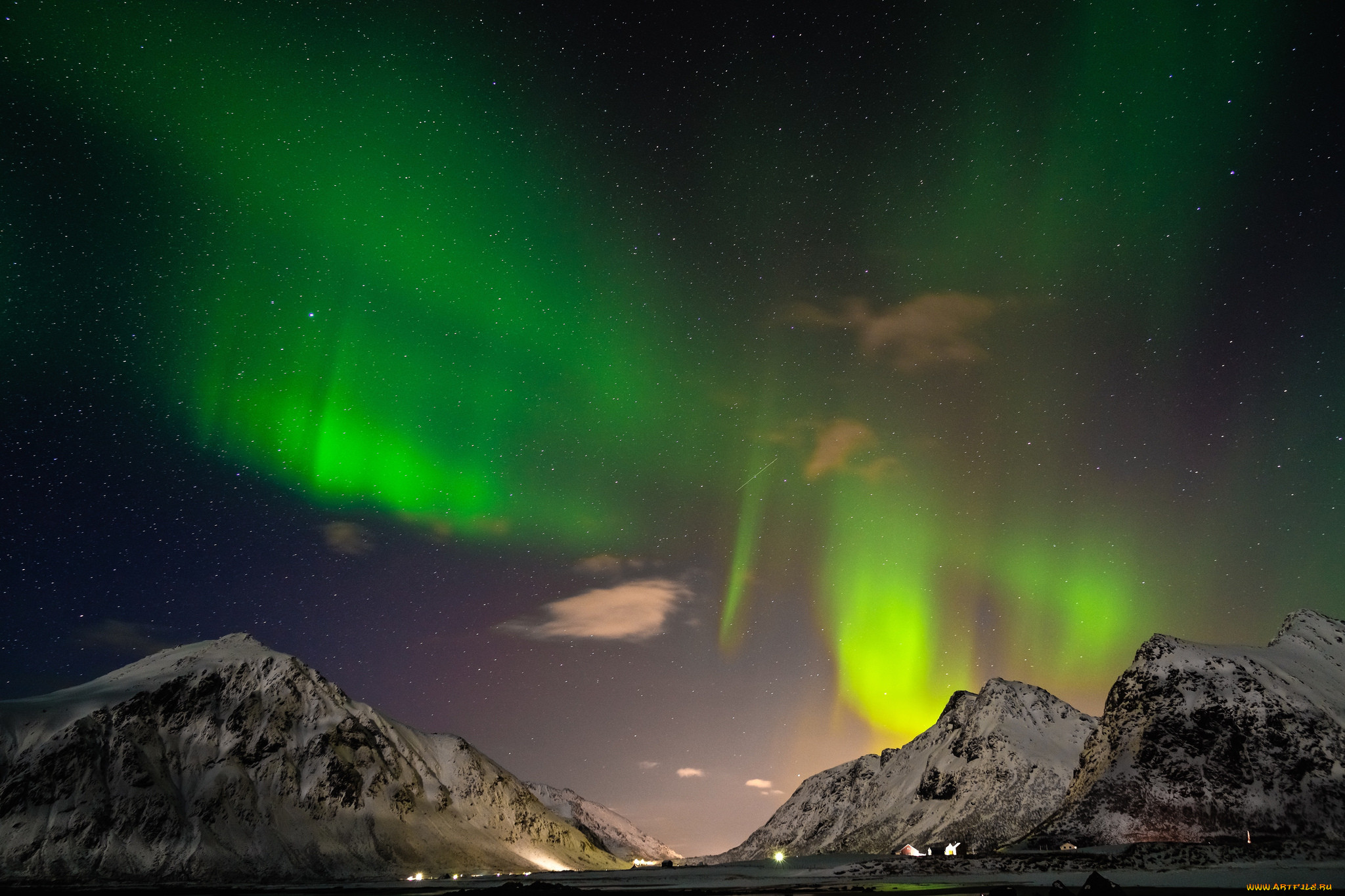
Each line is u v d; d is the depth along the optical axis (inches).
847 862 7721.5
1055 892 3324.3
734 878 6471.5
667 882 6048.2
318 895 5295.3
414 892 5196.9
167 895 5797.2
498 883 7190.0
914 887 4227.4
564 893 4534.9
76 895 5989.2
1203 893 3068.4
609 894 4210.1
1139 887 3476.9
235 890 6643.7
